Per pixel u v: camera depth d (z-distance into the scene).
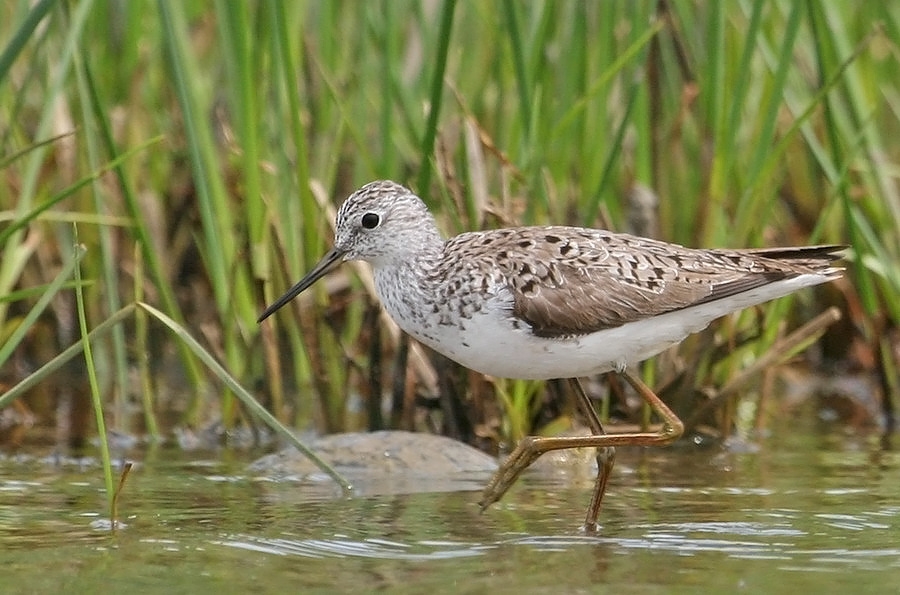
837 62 15.73
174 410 17.33
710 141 15.49
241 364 16.19
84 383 18.45
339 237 13.05
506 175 15.38
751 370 15.34
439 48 13.70
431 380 15.96
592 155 16.00
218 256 15.51
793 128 14.89
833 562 10.56
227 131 16.83
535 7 16.16
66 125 17.75
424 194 14.26
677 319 12.21
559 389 15.59
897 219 16.88
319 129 17.55
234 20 14.88
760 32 15.96
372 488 13.30
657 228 16.41
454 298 12.23
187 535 11.36
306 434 16.08
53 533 11.40
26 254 16.06
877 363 17.06
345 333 17.80
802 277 12.16
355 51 17.61
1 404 11.38
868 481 13.60
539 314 11.98
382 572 10.34
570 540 11.30
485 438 15.40
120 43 18.86
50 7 12.58
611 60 15.93
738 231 15.23
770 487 13.37
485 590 9.89
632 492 13.23
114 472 13.95
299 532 11.48
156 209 18.45
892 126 21.25
